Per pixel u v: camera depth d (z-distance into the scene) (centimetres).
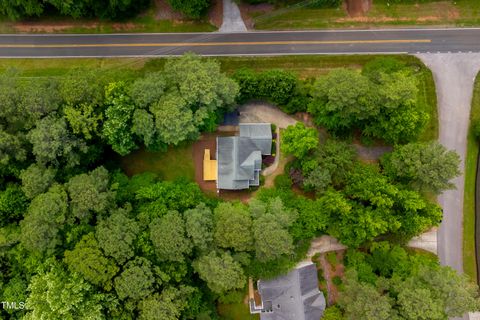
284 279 5319
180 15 5872
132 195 5203
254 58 5859
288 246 4775
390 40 5850
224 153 5550
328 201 5128
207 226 4872
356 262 5297
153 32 5891
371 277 5097
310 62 5844
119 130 4922
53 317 4359
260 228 4747
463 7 5856
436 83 5803
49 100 4806
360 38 5859
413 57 5831
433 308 4297
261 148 5572
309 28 5866
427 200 5425
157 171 5731
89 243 4538
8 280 4891
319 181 5203
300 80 5678
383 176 5159
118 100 4853
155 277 4697
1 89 4725
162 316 4478
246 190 5700
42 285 4488
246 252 5028
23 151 4897
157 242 4628
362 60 5844
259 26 5866
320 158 5281
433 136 5756
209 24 5872
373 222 4950
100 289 4616
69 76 4969
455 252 5703
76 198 4603
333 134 5597
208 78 4875
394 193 4941
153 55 5891
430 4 5869
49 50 5909
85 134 4856
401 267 5122
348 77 4972
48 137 4688
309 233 5162
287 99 5500
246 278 5303
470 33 5834
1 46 5900
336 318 5134
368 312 4419
